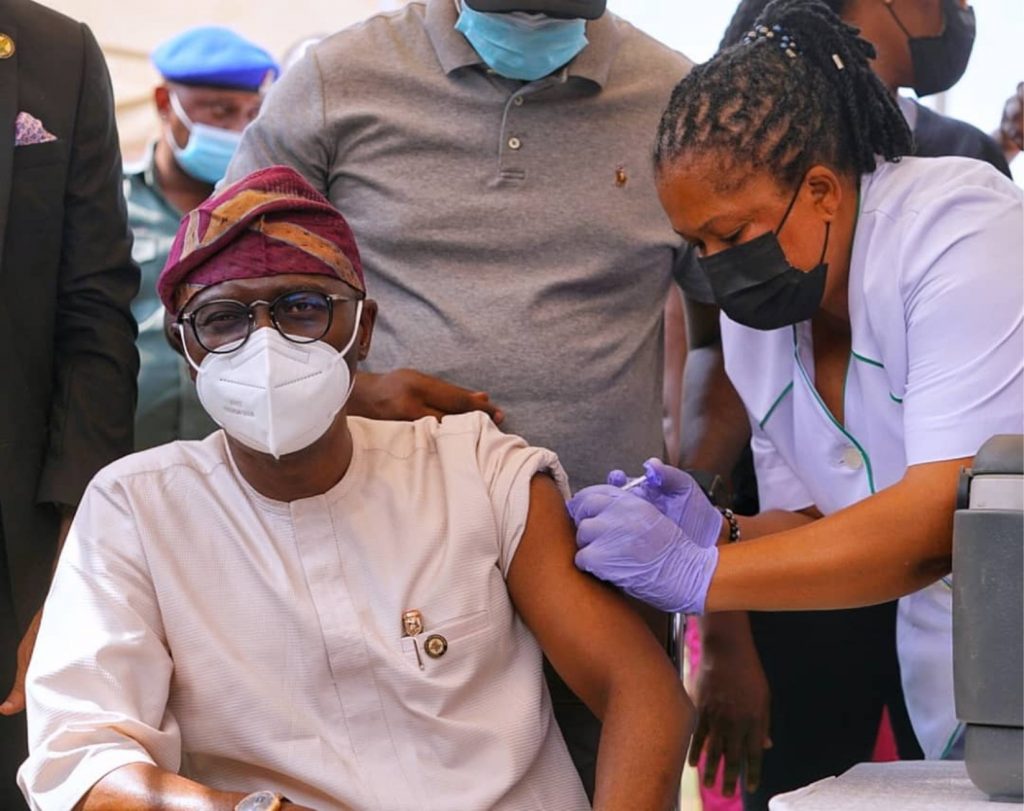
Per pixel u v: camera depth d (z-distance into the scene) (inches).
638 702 71.7
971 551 61.2
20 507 91.0
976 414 74.1
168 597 72.7
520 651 75.6
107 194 94.8
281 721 71.6
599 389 89.0
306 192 73.5
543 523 76.0
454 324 87.7
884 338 79.7
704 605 74.3
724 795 104.3
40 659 71.6
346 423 76.0
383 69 90.0
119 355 95.0
